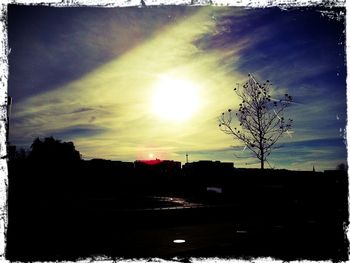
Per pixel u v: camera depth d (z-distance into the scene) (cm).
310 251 696
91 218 995
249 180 2123
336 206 1456
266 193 1838
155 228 1051
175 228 1068
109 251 696
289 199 1725
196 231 1006
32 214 1030
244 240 830
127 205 1573
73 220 987
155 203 1711
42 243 751
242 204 1566
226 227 1099
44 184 1942
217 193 2064
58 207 1216
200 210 1279
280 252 685
